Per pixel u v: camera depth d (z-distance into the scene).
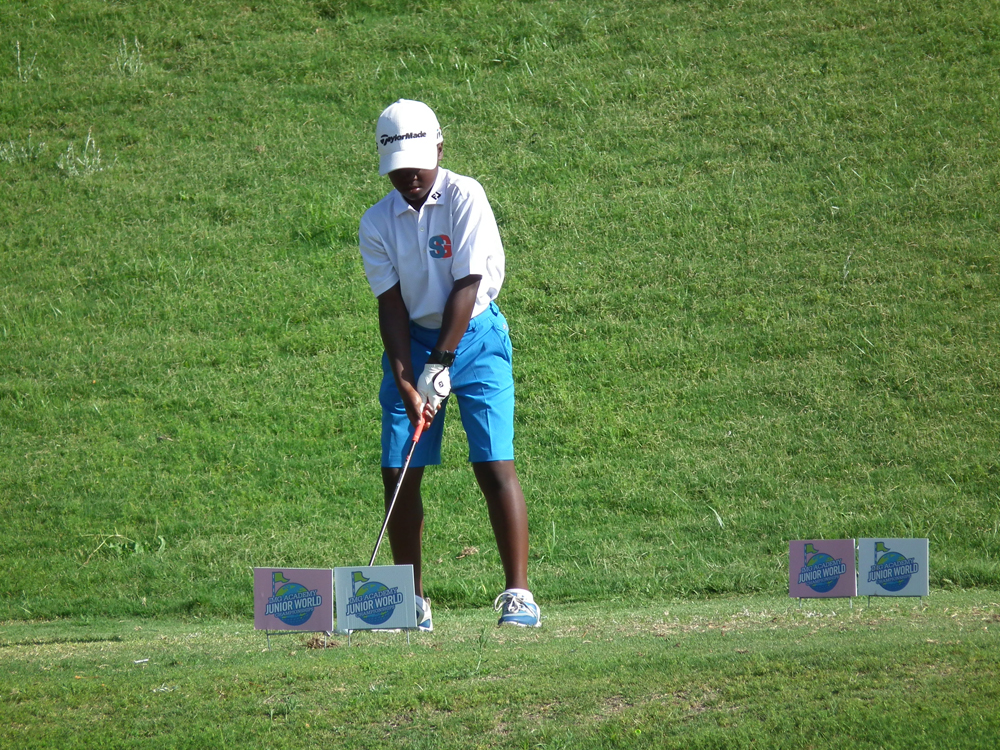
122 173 45.62
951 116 43.44
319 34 53.44
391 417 15.80
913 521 25.83
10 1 55.81
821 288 36.34
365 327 36.97
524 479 29.59
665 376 33.56
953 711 9.39
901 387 31.73
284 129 47.47
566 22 52.19
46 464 30.95
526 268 38.97
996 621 13.57
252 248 41.19
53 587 25.23
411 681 11.37
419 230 15.21
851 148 42.66
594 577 24.19
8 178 45.75
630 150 44.47
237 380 34.75
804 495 27.61
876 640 11.82
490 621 17.67
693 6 52.56
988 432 29.52
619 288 37.66
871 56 47.62
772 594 22.36
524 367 34.44
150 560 26.45
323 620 13.36
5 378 35.00
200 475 30.44
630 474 29.41
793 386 32.31
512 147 45.38
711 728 9.59
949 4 50.12
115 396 34.22
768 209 40.34
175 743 10.12
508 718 10.26
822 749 8.99
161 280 39.75
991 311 34.22
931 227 38.28
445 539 26.91
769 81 47.06
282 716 10.66
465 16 53.38
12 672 12.76
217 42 53.25
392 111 15.05
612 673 11.20
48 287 39.56
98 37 54.12
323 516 28.36
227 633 16.80
